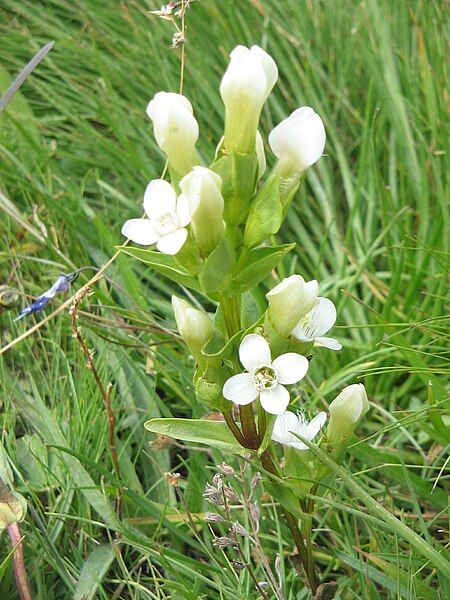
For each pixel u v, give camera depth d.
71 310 0.22
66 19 0.44
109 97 0.37
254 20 0.42
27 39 0.41
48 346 0.28
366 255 0.30
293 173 0.17
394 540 0.21
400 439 0.26
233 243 0.17
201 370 0.17
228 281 0.16
